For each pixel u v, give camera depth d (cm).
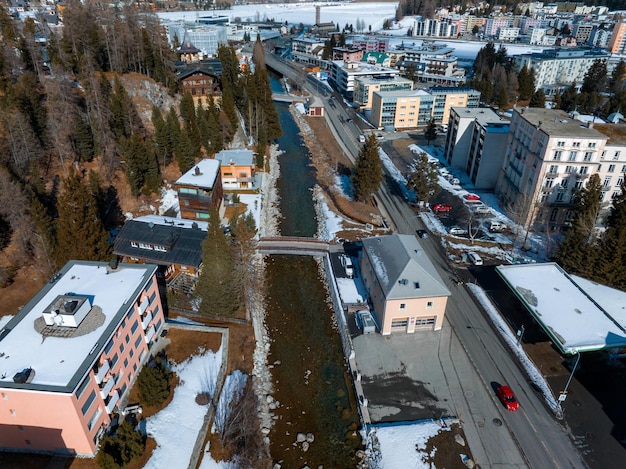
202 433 4397
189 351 5338
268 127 12162
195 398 4769
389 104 13700
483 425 4562
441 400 4844
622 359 5378
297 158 11788
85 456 3997
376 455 4284
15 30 11188
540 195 8000
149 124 10669
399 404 4806
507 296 6462
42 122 8144
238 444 4397
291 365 5431
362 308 6134
